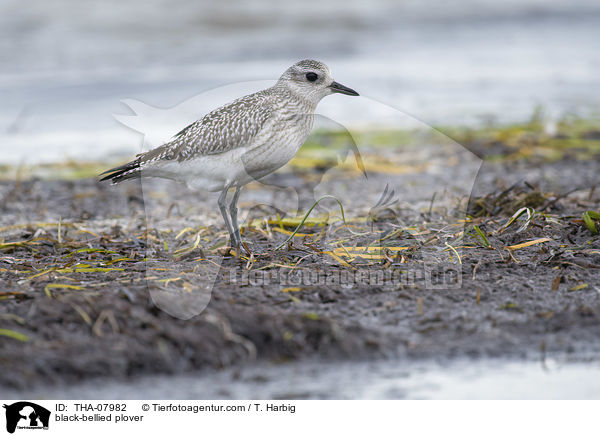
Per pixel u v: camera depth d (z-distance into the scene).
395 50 31.22
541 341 8.74
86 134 21.34
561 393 8.03
